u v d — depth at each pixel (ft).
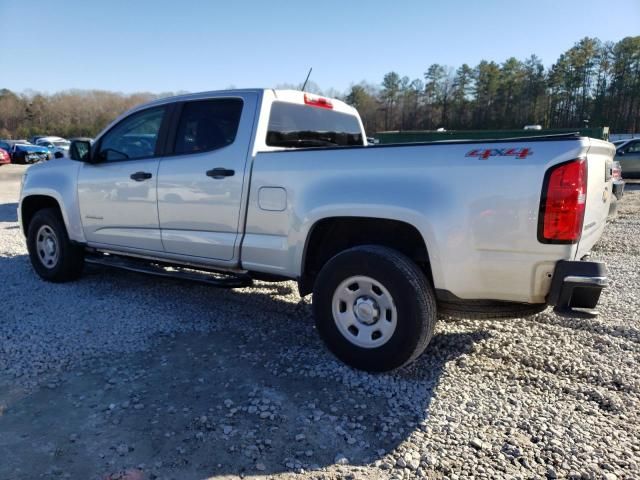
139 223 15.16
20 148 108.78
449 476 7.54
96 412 9.28
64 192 17.03
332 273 10.94
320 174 11.29
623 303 15.29
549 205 8.84
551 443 8.31
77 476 7.49
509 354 11.80
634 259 21.68
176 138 14.39
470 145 9.64
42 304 15.49
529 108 255.29
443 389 10.19
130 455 8.00
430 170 9.93
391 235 11.49
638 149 59.67
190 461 7.86
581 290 8.89
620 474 7.54
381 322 10.54
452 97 271.28
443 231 9.70
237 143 13.03
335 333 11.08
